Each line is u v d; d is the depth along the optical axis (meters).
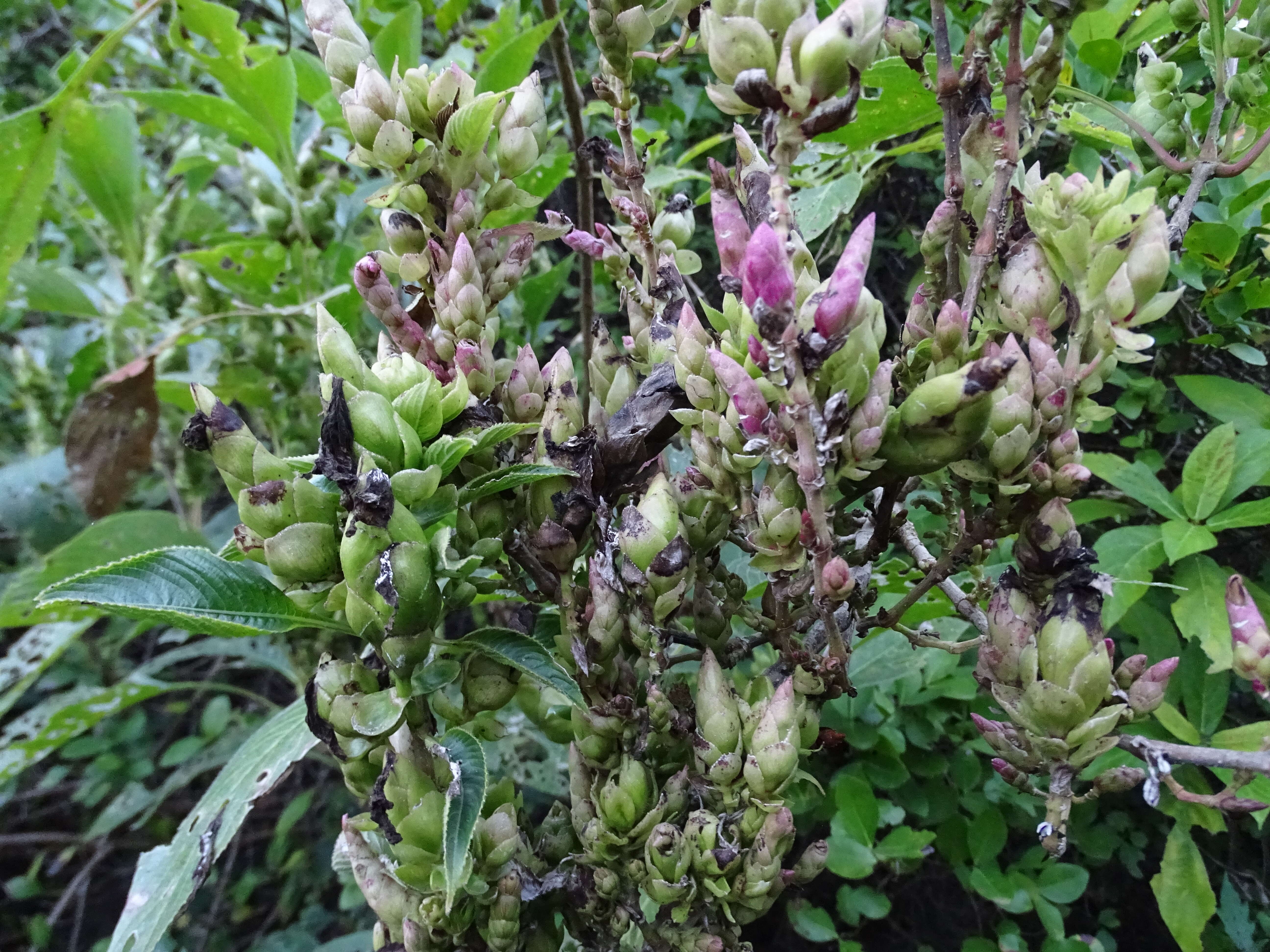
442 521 0.33
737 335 0.28
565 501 0.31
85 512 0.74
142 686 0.61
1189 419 0.68
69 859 1.20
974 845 0.74
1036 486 0.27
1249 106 0.39
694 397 0.30
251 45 0.70
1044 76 0.30
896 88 0.49
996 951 0.73
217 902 1.09
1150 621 0.62
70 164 0.77
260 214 0.70
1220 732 0.57
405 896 0.33
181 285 0.81
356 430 0.28
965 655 0.75
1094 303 0.28
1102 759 0.61
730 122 0.86
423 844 0.29
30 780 1.25
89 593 0.28
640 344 0.37
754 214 0.28
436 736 0.31
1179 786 0.28
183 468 0.82
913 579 0.47
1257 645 0.29
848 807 0.69
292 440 0.76
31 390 0.87
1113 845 0.74
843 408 0.25
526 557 0.33
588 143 0.39
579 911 0.32
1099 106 0.43
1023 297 0.28
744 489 0.30
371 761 0.31
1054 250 0.28
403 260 0.34
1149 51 0.43
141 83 1.13
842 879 0.87
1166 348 0.71
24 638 0.57
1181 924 0.58
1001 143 0.29
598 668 0.31
